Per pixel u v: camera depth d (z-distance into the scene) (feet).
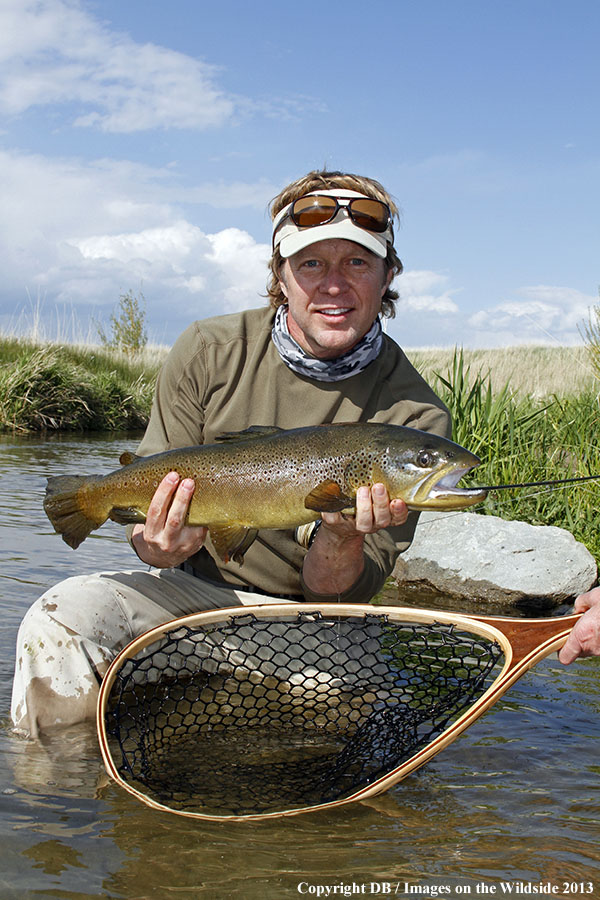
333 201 3.61
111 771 2.60
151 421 4.12
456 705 3.45
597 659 4.66
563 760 3.18
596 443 9.18
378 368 4.04
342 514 3.20
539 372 14.92
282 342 3.89
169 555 3.54
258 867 2.32
